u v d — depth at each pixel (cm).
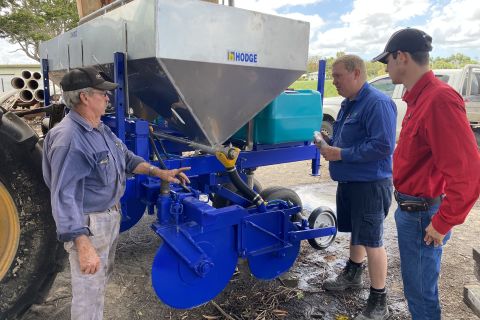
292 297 283
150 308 266
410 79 189
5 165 214
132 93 280
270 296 282
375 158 237
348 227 283
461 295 288
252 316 259
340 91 258
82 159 175
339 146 265
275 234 274
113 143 198
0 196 218
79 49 314
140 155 253
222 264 250
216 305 266
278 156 326
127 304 270
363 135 250
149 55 212
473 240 388
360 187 250
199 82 230
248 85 253
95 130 187
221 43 229
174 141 288
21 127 218
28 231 224
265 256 274
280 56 259
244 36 238
